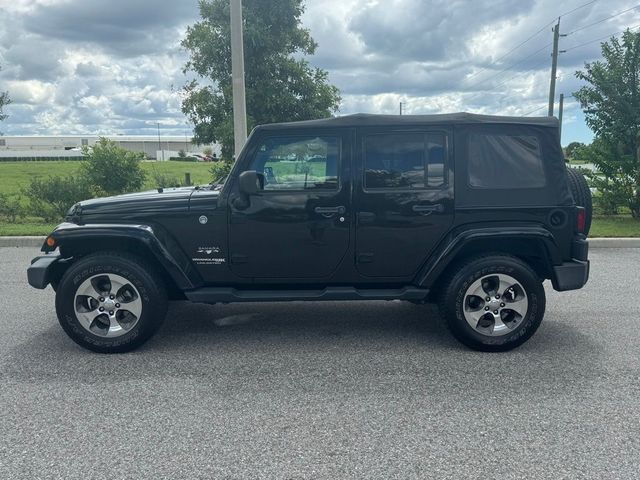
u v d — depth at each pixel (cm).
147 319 451
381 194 450
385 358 444
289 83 1355
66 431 326
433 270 448
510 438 314
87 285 447
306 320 550
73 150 10019
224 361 439
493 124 451
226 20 1299
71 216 466
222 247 458
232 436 319
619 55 1206
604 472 280
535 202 454
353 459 294
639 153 1218
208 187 516
